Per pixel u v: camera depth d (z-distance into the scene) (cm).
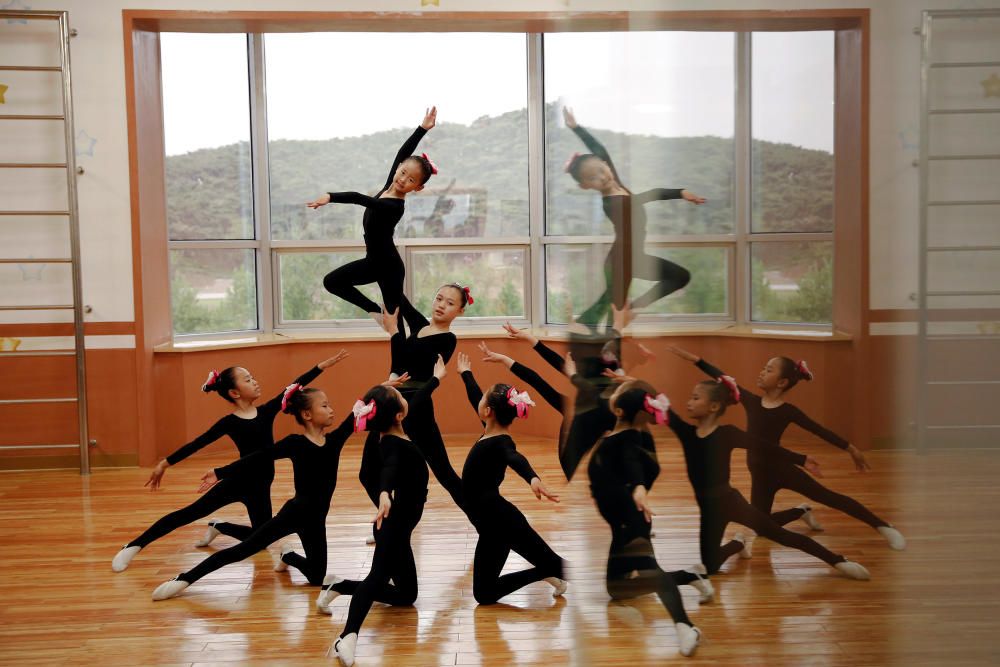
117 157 457
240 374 330
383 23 462
